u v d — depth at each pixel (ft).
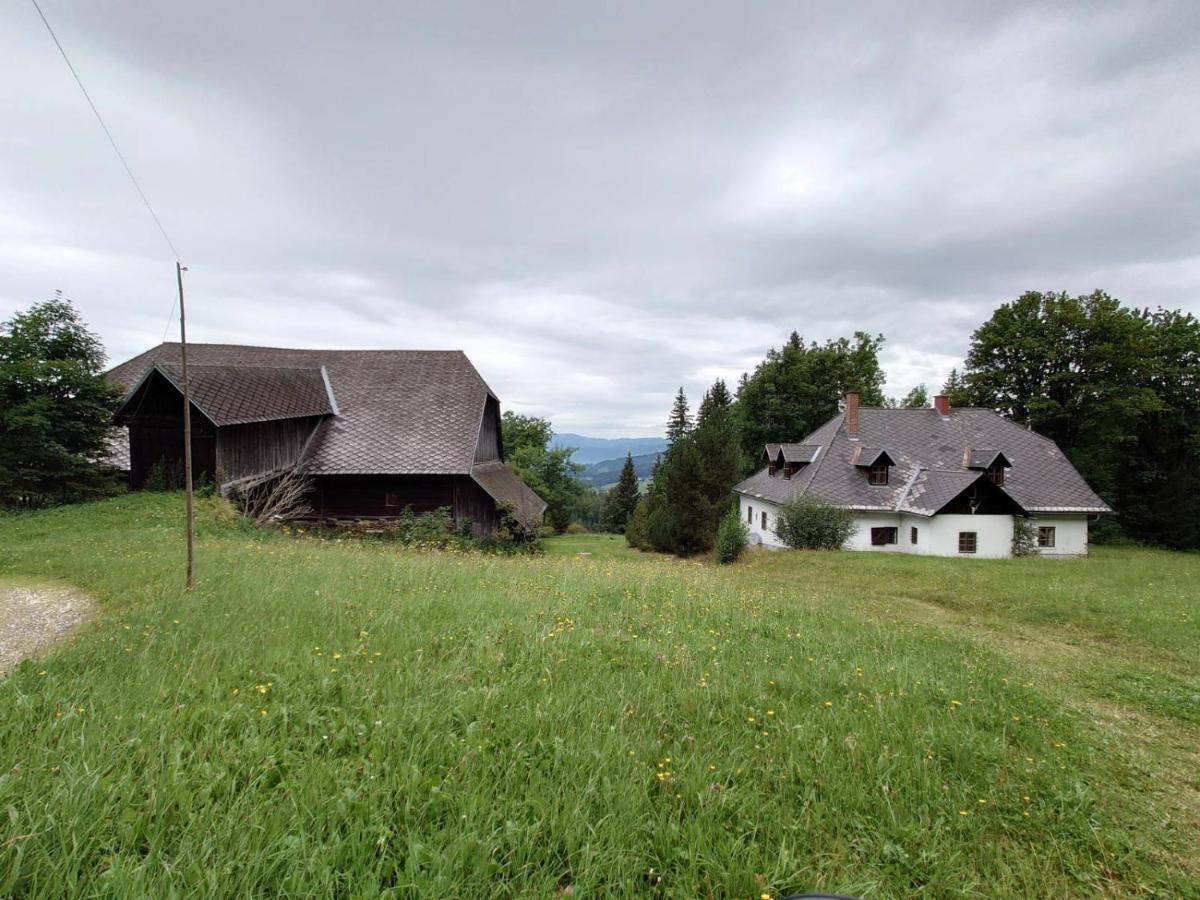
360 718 13.07
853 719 15.88
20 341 56.08
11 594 25.54
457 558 47.96
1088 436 126.00
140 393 62.59
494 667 17.26
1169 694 23.52
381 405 83.76
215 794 9.87
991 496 92.12
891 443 110.52
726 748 13.62
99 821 8.63
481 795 10.30
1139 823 12.46
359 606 23.30
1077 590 51.49
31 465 56.08
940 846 10.81
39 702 12.71
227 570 29.76
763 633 26.99
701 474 107.76
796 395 161.27
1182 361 129.59
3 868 7.70
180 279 23.90
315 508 75.25
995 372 130.52
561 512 190.60
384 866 8.57
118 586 25.85
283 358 91.76
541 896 8.31
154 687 13.51
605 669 18.25
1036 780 13.65
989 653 28.71
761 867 9.63
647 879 9.25
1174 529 122.21
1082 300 127.34
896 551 97.25
